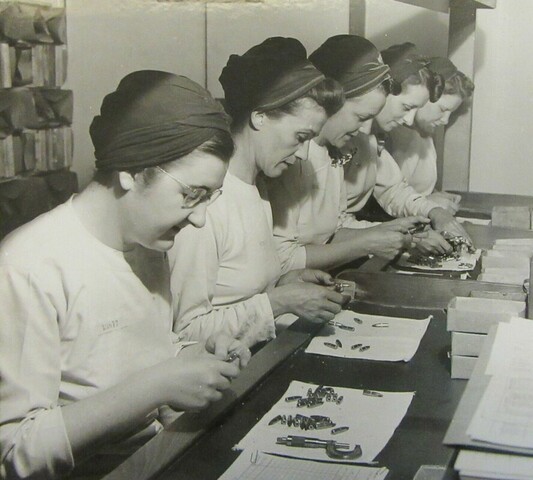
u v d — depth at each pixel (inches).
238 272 77.4
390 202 134.3
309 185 100.3
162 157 49.3
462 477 40.4
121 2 106.9
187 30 114.2
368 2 145.6
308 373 63.2
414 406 56.9
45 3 100.7
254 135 75.7
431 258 103.7
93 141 51.9
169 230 53.6
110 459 56.4
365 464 47.2
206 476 45.9
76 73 105.3
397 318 79.3
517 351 56.2
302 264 97.7
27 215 101.3
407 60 114.6
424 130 144.7
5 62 97.3
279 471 46.1
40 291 49.5
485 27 147.6
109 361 54.4
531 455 41.6
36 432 47.4
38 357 49.4
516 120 150.6
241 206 77.1
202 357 54.0
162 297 60.7
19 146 100.1
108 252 54.3
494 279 88.3
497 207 137.1
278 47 74.5
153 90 49.7
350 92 93.0
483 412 45.9
